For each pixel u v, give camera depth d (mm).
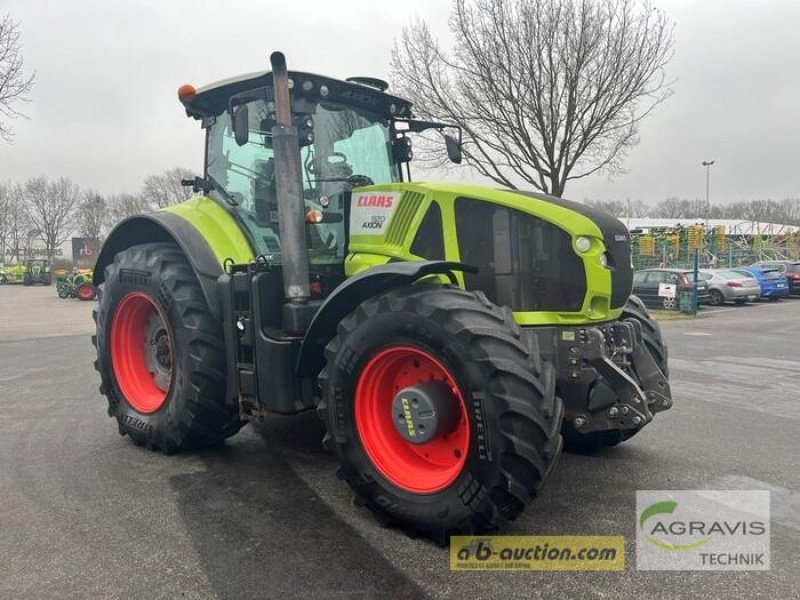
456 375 3025
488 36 14016
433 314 3084
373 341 3299
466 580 2836
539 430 2928
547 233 3561
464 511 3020
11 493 3928
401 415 3258
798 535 3271
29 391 7191
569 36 13656
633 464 4344
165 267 4512
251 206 4469
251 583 2834
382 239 4000
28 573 2955
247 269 4066
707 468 4266
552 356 3520
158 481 4090
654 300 19719
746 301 21609
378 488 3334
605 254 3598
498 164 15102
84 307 24047
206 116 4836
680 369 8336
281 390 3777
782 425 5379
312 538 3262
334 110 4500
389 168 4875
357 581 2838
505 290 3641
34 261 46250
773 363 8852
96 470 4320
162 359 4848
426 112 14836
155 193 55344
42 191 64188
